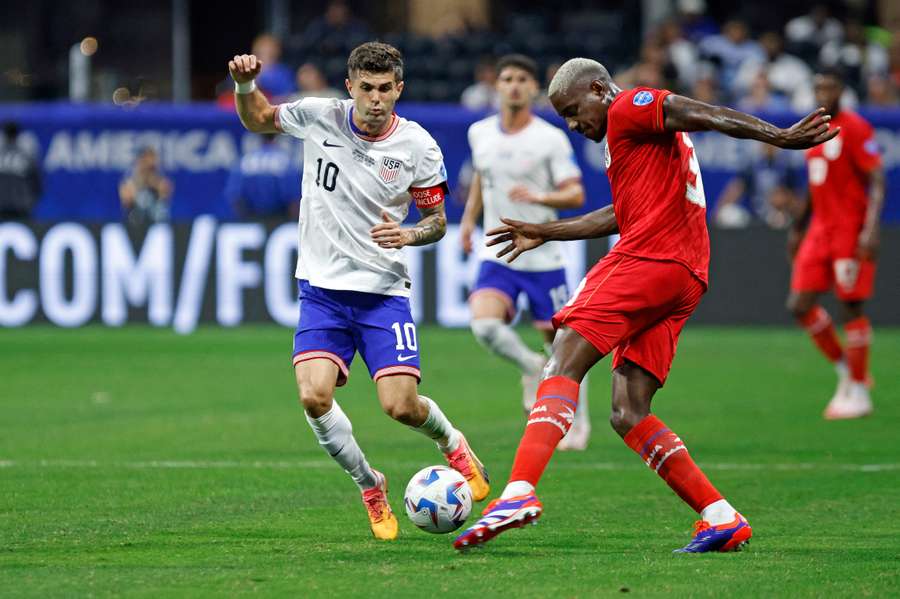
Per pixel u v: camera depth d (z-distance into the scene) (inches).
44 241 2304.4
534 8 3575.3
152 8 3270.2
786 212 2412.6
